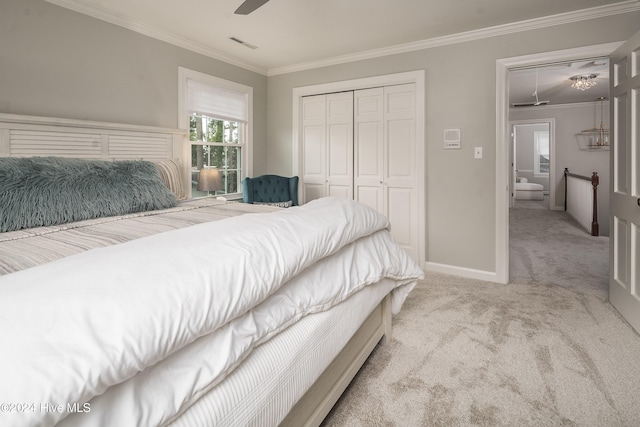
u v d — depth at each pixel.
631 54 2.33
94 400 0.66
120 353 0.65
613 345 2.10
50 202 1.92
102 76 2.94
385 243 2.04
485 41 3.33
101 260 0.88
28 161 2.00
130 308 0.72
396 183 3.96
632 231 2.33
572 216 7.18
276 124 4.69
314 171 4.52
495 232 3.38
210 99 3.92
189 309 0.81
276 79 4.64
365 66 3.99
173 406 0.76
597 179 5.35
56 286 0.74
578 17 2.93
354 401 1.63
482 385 1.74
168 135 3.39
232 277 0.96
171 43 3.47
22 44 2.48
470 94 3.44
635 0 2.71
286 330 1.22
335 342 1.43
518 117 8.37
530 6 2.85
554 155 8.06
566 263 3.96
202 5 2.84
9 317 0.63
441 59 3.56
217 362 0.89
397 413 1.55
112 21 2.98
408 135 3.86
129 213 2.29
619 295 2.54
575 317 2.51
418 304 2.79
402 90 3.87
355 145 4.20
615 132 2.60
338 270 1.57
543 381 1.77
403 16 3.04
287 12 2.96
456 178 3.56
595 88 6.14
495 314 2.58
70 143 2.65
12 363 0.56
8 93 2.43
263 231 1.24
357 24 3.20
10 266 1.25
